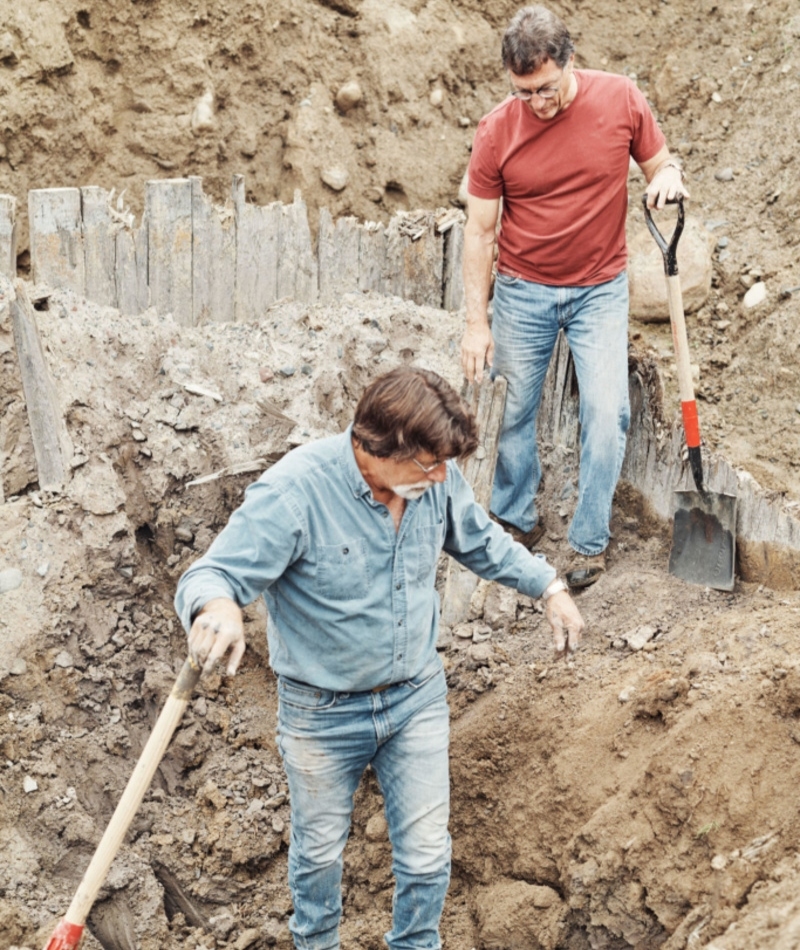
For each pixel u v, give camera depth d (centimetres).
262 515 276
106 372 446
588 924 353
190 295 478
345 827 315
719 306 517
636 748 367
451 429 264
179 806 409
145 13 554
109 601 427
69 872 382
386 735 304
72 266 460
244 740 422
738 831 331
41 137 537
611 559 455
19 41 522
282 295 490
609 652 411
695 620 407
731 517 412
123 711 418
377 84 574
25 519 418
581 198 391
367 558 285
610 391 411
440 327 481
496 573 319
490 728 401
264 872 405
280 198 573
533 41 353
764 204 537
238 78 570
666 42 598
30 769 389
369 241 489
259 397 450
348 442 280
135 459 443
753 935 292
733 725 346
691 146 567
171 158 563
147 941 378
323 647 293
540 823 379
